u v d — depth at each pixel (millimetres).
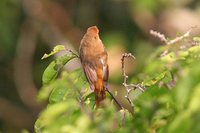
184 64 5574
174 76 5766
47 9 18391
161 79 5941
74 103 5320
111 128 5320
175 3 17938
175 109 5199
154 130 5438
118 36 17734
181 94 4609
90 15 18219
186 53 5578
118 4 18000
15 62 18406
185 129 4652
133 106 5750
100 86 6770
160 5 17859
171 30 17766
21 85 18328
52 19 18391
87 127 5047
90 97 6727
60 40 18297
